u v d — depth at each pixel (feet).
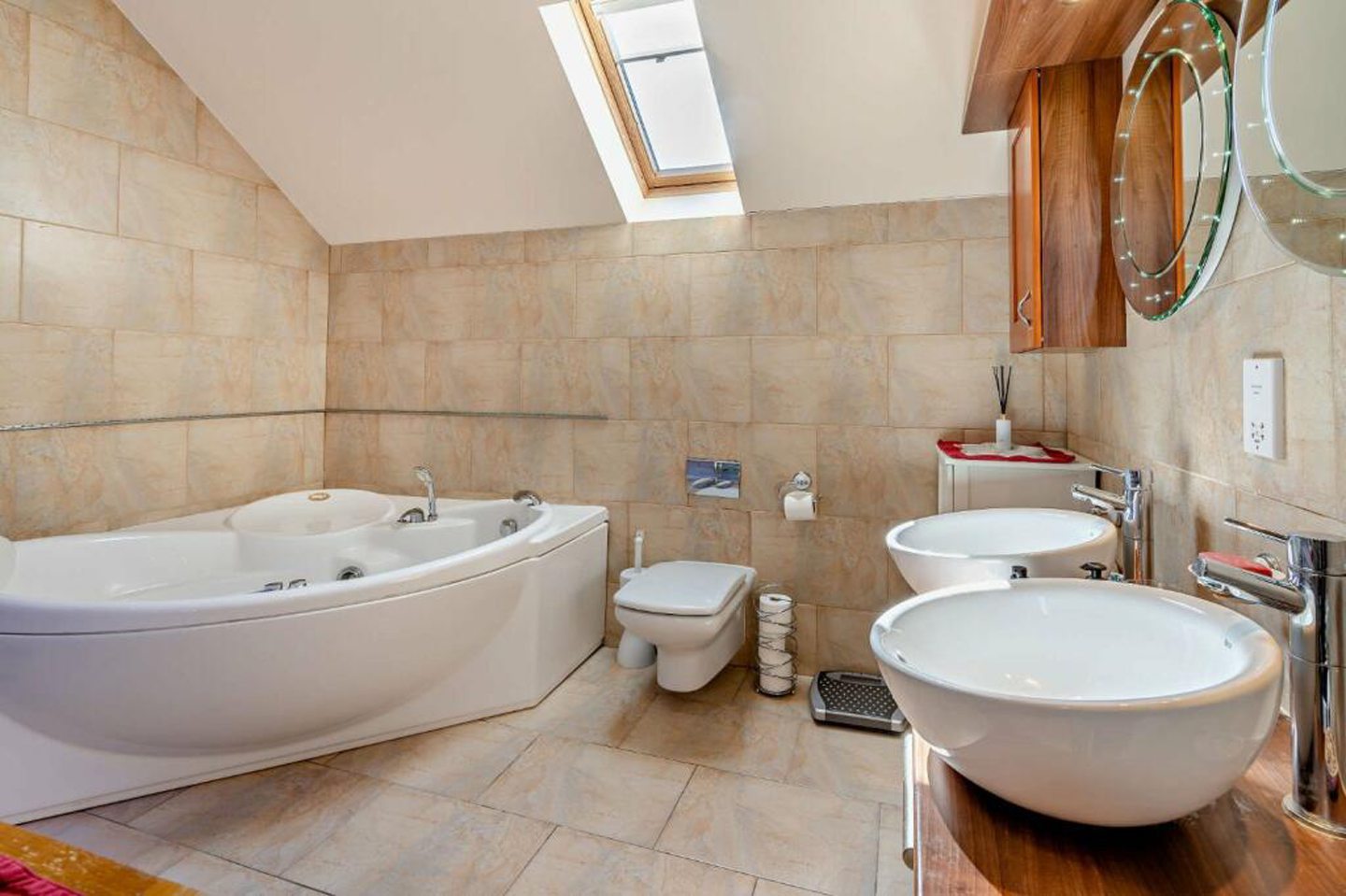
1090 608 2.83
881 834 5.39
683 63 7.85
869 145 7.31
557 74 7.32
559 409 9.48
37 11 6.88
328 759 6.40
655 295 8.99
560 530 8.01
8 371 6.79
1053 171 4.88
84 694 5.23
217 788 5.90
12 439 6.84
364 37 7.30
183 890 1.93
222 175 8.87
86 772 5.51
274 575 8.11
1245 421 3.10
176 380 8.38
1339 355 2.43
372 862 4.99
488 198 9.12
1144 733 1.68
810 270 8.34
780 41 6.40
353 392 10.52
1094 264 4.82
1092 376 6.38
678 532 8.97
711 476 8.77
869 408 8.16
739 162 7.76
